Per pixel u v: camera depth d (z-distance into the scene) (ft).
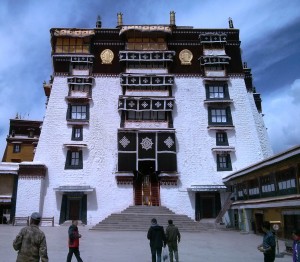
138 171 104.22
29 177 101.04
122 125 109.19
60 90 112.88
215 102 111.96
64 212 101.65
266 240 26.89
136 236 69.36
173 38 119.34
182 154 107.86
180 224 87.56
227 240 63.82
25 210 98.53
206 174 106.22
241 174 85.25
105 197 103.40
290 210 62.03
